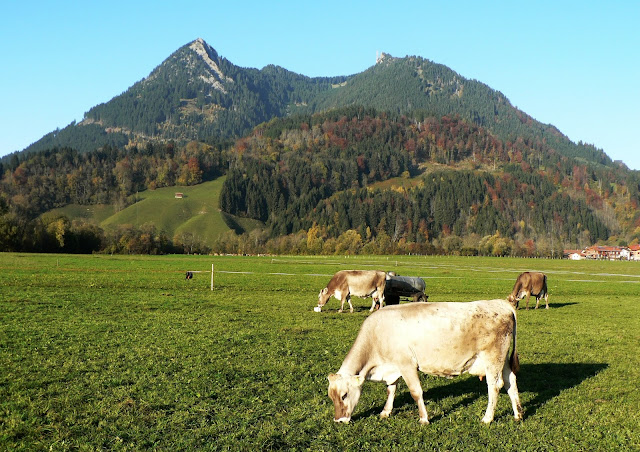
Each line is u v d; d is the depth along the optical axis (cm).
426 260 12531
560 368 1548
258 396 1209
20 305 2642
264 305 2952
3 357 1516
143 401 1154
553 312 2986
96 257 10169
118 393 1205
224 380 1323
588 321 2578
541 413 1130
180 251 16662
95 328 2028
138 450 918
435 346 1034
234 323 2242
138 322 2208
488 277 6300
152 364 1470
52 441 945
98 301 2931
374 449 934
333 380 1014
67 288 3675
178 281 4594
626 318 2728
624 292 4606
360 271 2667
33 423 1023
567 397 1251
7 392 1200
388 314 1085
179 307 2769
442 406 1175
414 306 1089
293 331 2066
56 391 1216
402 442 970
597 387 1340
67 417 1055
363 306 3041
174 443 946
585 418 1102
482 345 1044
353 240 17812
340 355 1645
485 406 1173
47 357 1534
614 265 11181
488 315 1049
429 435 1001
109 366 1443
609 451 941
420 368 1056
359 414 1114
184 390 1237
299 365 1497
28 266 6181
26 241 12362
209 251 17450
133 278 4716
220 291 3794
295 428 1024
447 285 4888
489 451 934
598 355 1730
